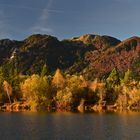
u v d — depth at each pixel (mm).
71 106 165500
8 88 176375
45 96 168125
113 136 76188
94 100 173625
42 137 73250
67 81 175750
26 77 197250
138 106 171875
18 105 166000
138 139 72750
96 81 179375
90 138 73062
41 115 127125
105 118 116875
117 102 172375
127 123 101750
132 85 190500
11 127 88938
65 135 76250
